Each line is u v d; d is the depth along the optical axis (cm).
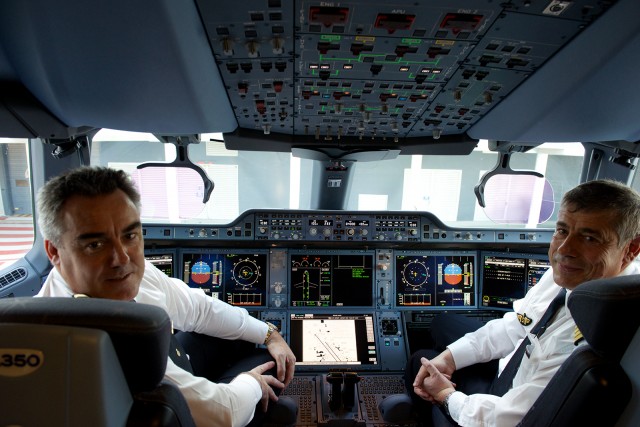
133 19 139
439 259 349
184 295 209
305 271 340
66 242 131
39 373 81
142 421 89
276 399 204
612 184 153
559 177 400
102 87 187
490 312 349
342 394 266
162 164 326
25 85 198
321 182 350
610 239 149
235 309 241
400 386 298
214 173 391
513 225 427
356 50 167
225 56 173
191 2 136
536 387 154
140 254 145
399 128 285
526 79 194
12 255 316
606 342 103
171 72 171
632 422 100
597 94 192
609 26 145
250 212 329
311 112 249
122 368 88
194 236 325
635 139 263
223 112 238
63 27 146
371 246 346
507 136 270
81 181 129
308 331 324
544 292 216
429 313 342
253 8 138
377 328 329
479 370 240
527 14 140
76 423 82
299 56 173
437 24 146
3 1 137
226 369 237
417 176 409
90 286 135
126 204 136
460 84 202
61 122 232
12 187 311
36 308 85
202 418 148
